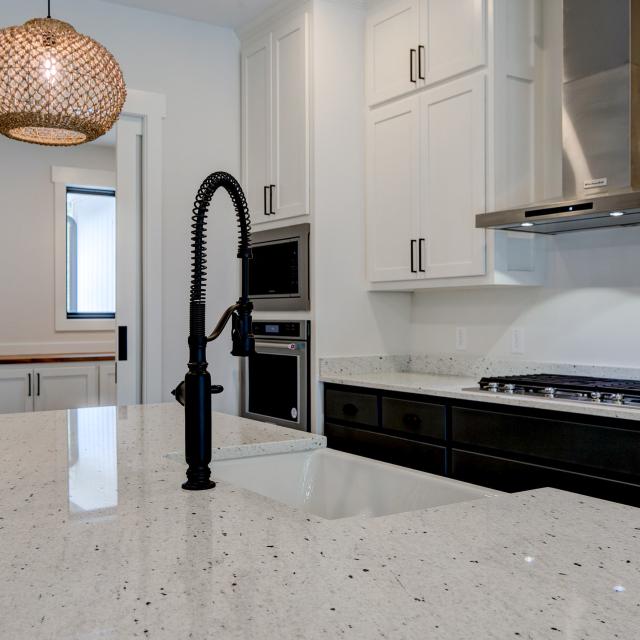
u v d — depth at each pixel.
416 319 3.65
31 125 2.06
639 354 2.61
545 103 2.93
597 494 2.09
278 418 3.55
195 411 1.12
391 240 3.30
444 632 0.61
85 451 1.45
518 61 2.87
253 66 3.80
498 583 0.72
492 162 2.77
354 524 0.93
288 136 3.52
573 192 2.48
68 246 5.33
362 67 3.48
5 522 0.94
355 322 3.47
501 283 2.78
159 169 3.65
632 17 2.33
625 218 2.43
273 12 3.59
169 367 3.69
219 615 0.64
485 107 2.80
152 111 3.64
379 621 0.63
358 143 3.47
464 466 2.57
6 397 4.26
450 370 3.44
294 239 3.46
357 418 3.13
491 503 1.04
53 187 5.14
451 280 2.98
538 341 3.00
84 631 0.61
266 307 3.67
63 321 5.18
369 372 3.51
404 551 0.82
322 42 3.36
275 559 0.79
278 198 3.59
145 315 3.60
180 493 1.10
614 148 2.37
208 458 1.13
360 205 3.48
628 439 2.00
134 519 0.95
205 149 3.81
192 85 3.78
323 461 1.62
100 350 5.31
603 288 2.74
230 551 0.82
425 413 2.75
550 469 2.23
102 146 5.30
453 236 2.95
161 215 3.66
